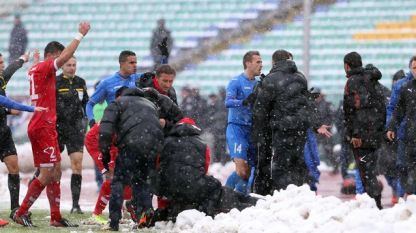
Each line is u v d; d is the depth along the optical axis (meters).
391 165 41.88
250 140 36.31
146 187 28.36
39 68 28.77
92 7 98.81
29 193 29.14
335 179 62.69
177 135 28.67
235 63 92.19
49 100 28.97
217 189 28.55
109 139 27.56
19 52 89.81
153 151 27.66
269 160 34.47
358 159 35.28
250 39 93.88
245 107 36.31
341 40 92.00
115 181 27.97
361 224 22.61
